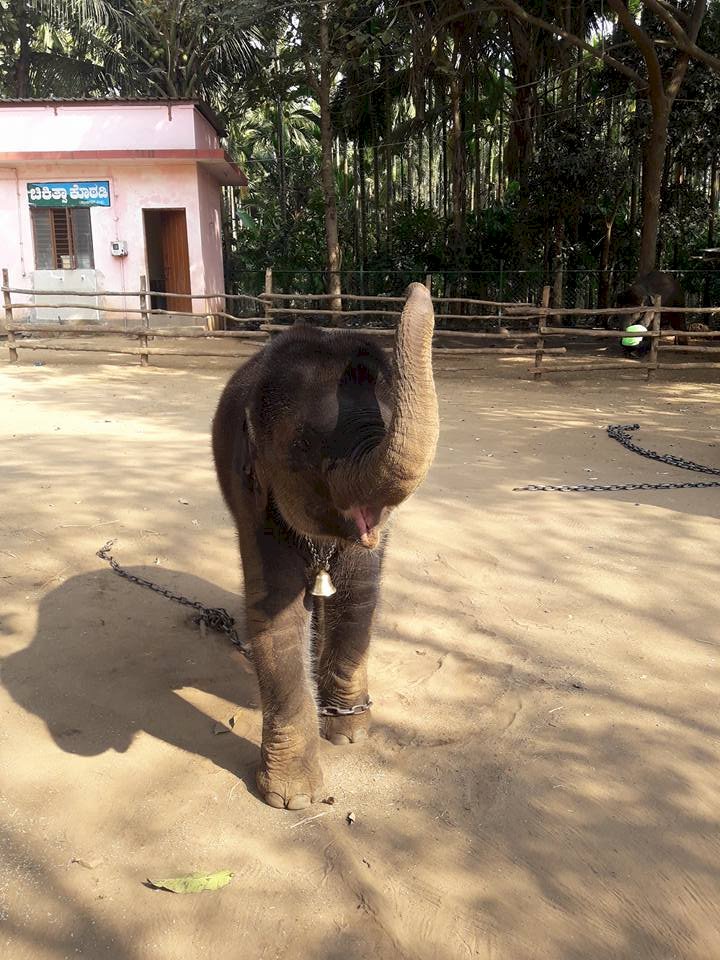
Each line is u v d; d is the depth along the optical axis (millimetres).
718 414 10375
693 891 2648
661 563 5141
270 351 2791
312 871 2717
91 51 25594
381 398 2543
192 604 4477
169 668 3898
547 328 13125
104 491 6160
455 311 22406
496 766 3230
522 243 21406
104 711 3543
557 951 2439
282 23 19281
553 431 9141
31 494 6016
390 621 4387
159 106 18391
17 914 2516
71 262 18906
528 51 20859
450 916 2547
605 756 3285
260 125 31188
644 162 19422
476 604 4590
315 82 19594
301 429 2479
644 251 16875
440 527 5641
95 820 2908
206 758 3285
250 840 2848
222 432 3496
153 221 19891
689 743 3367
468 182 27328
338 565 3156
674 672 3895
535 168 20219
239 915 2533
